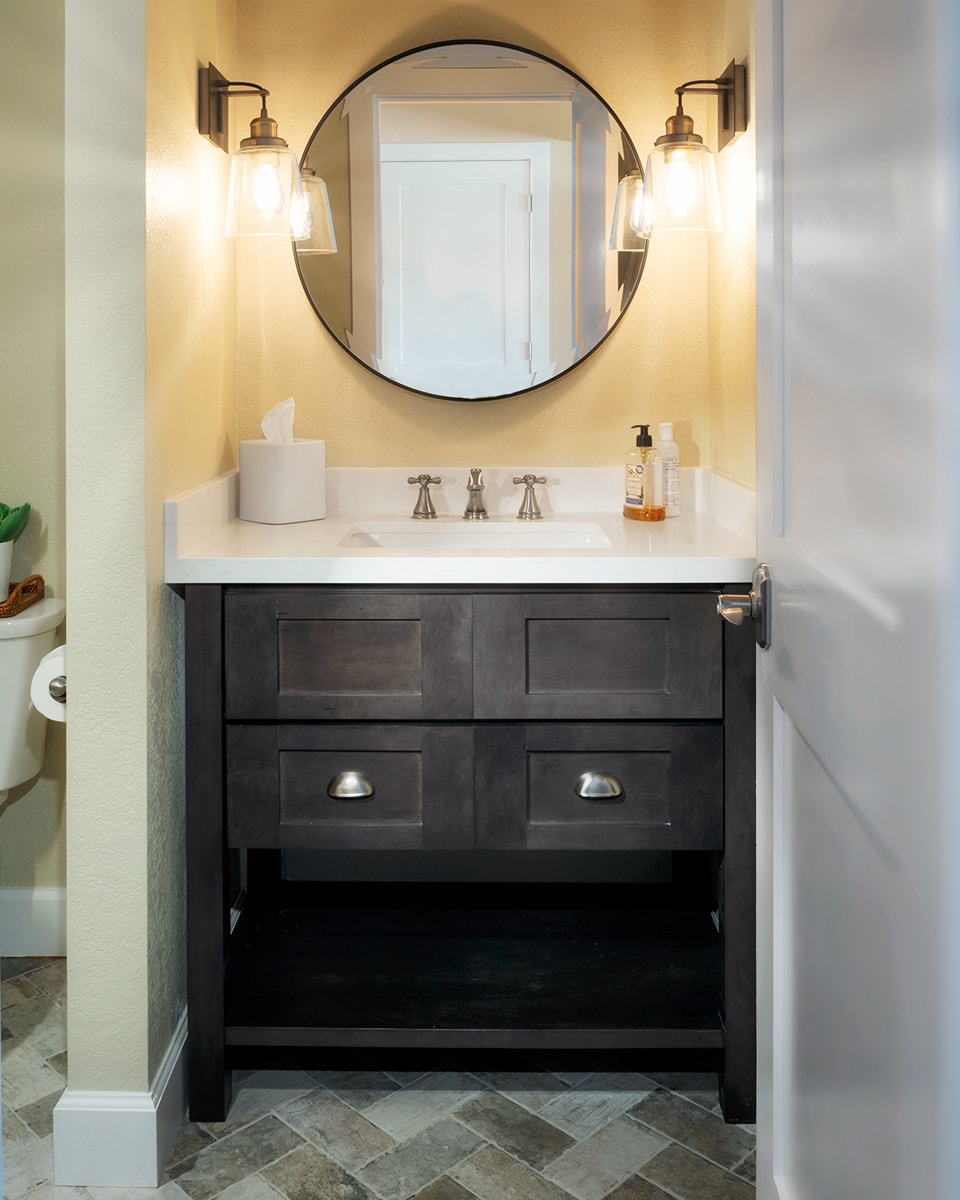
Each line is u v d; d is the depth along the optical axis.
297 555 1.83
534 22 2.34
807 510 1.17
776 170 1.29
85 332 1.70
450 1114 1.91
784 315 1.29
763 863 1.44
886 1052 0.90
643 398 2.40
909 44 0.79
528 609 1.81
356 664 1.83
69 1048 1.77
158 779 1.80
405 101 2.33
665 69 2.34
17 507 2.39
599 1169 1.77
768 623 1.36
